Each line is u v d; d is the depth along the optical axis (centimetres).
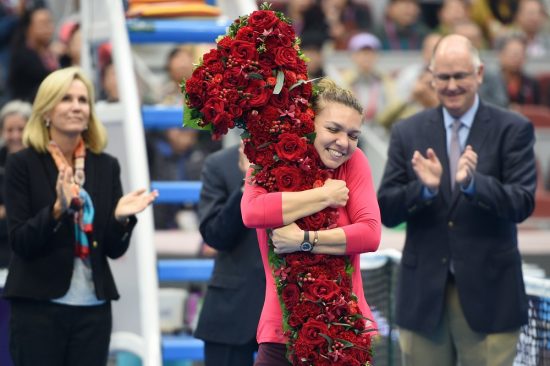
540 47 4466
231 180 1866
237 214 1792
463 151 1884
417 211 1858
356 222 1430
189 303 2525
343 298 1403
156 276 2045
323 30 4075
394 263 2152
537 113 3956
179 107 2288
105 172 1864
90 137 1878
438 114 1914
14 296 1770
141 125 2144
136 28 2325
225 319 1836
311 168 1425
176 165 3195
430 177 1798
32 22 3431
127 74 2200
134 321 2066
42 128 1820
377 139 3434
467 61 1842
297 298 1405
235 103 1418
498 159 1858
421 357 1895
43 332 1781
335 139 1417
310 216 1412
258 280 1831
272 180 1424
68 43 3156
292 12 4159
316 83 1495
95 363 1819
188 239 2723
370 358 1422
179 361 2403
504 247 1844
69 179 1738
